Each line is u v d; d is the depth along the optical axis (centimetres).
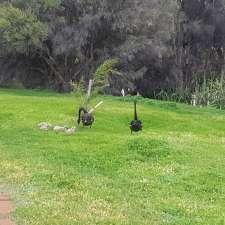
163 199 925
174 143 1363
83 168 1141
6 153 1286
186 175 1091
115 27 3303
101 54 3362
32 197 898
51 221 756
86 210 823
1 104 2045
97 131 1645
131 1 3347
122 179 1059
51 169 1113
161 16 3391
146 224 766
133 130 1605
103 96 2666
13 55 3441
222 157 1268
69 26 3291
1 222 760
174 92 3647
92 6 3306
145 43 3319
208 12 4038
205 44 3988
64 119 1777
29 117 1789
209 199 947
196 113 2338
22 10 3241
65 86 3425
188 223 784
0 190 953
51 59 3375
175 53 3728
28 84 3600
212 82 3425
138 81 3547
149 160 1211
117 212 820
